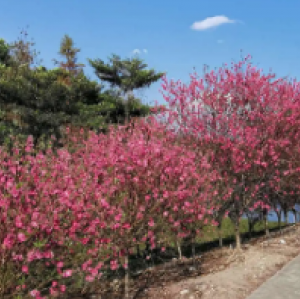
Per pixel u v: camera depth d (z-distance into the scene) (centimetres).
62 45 3278
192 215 587
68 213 429
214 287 546
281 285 543
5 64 2152
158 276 620
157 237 558
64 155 650
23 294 411
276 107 830
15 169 459
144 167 499
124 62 2530
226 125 797
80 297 510
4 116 1670
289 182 903
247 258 708
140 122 780
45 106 1809
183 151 648
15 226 369
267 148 792
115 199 486
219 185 745
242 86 838
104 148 639
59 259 425
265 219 962
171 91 870
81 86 2148
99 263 447
